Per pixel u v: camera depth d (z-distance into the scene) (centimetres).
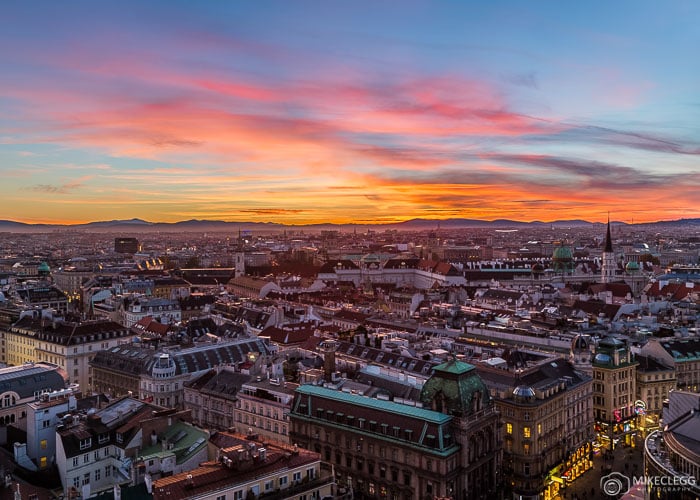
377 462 18550
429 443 17562
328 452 19725
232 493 13975
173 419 18012
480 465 18512
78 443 16675
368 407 19150
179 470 15950
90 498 13388
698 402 17775
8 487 15175
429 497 17488
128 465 15850
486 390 19188
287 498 14775
